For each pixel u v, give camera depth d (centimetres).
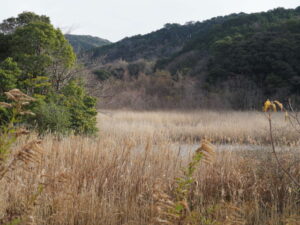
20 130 246
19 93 243
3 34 1025
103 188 409
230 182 487
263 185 479
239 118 1680
